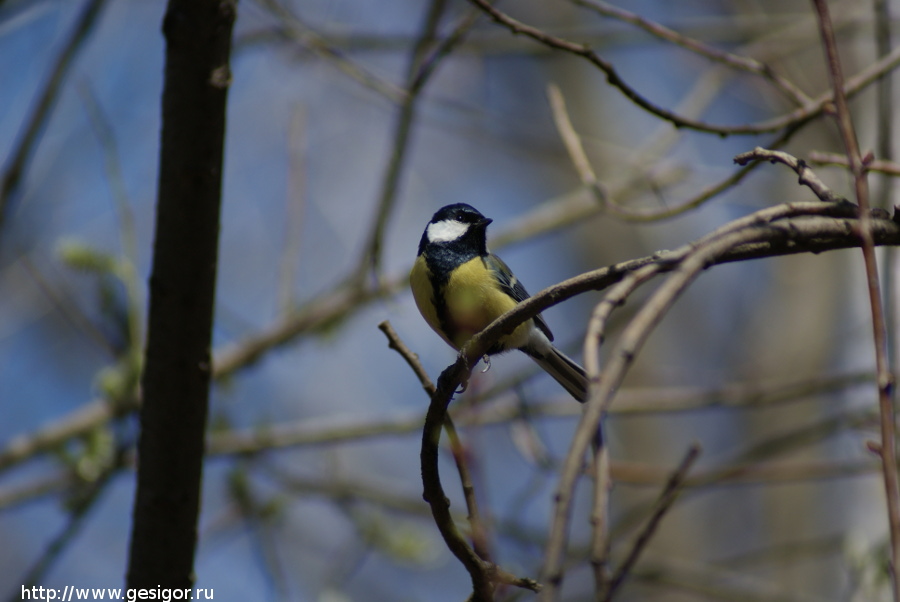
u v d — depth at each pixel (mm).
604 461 3520
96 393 11086
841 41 14047
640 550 4555
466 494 4988
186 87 5156
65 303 10000
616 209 7676
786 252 4301
